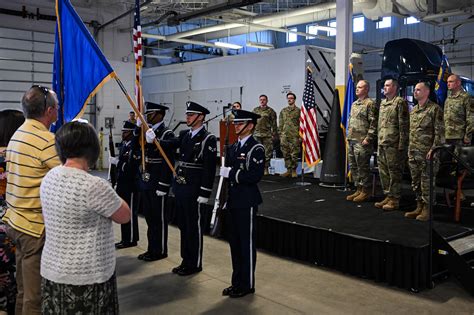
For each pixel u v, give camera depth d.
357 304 3.73
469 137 6.36
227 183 3.89
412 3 10.61
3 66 12.80
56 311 1.99
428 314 3.52
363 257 4.37
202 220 4.52
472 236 4.68
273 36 22.89
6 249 2.95
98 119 14.25
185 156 4.36
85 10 14.04
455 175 5.75
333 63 9.73
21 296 2.70
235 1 10.88
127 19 14.64
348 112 7.57
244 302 3.79
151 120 4.81
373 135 6.06
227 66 11.10
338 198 6.59
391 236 4.34
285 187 7.65
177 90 13.03
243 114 3.83
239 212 3.84
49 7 13.34
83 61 3.12
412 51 7.73
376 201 6.32
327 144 7.75
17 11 12.78
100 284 2.01
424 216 5.13
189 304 3.75
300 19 15.25
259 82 10.23
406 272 4.02
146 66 21.42
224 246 5.57
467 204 6.32
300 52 9.26
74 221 1.97
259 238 5.40
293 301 3.81
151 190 4.91
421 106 5.21
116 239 5.98
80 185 1.97
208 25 16.72
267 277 4.43
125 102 14.74
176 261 4.96
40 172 2.52
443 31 17.48
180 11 14.09
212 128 11.63
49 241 2.04
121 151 5.46
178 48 21.11
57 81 3.05
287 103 9.57
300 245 4.94
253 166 3.76
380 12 10.99
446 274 4.33
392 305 3.71
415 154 5.21
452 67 17.19
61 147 2.05
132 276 4.46
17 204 2.53
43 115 2.61
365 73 20.19
